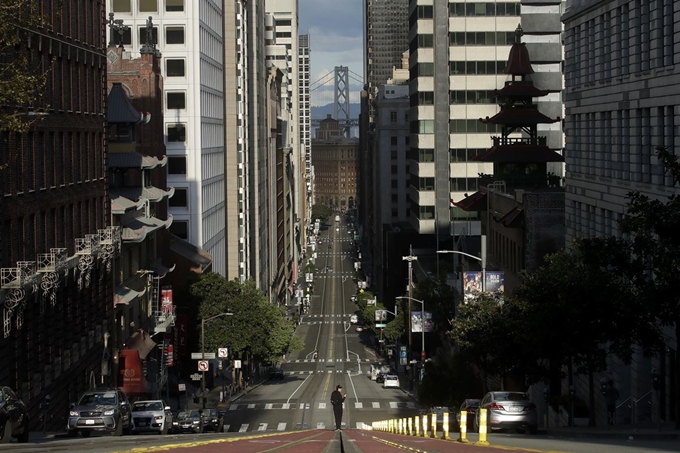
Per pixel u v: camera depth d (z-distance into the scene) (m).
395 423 56.66
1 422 34.69
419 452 27.03
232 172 166.12
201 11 134.88
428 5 174.12
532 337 53.53
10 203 52.97
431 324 123.00
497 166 107.31
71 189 66.56
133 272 92.44
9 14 38.09
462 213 171.88
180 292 117.56
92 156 73.12
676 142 54.28
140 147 106.81
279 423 94.81
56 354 62.78
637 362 58.84
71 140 66.88
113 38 115.81
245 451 27.39
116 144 93.12
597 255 42.72
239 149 172.12
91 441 38.16
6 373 52.06
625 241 44.31
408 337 148.75
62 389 63.84
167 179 132.62
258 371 159.38
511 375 60.00
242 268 173.75
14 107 52.12
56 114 62.72
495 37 167.00
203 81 136.38
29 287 54.28
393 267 186.50
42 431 57.25
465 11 167.25
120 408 48.97
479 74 168.25
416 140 180.38
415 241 181.38
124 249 87.81
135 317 91.75
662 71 56.09
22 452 28.39
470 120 169.38
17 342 53.97
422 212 176.00
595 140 71.00
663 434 36.91
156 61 111.12
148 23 111.56
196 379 111.38
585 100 73.12
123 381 81.62
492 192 107.62
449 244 173.12
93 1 73.12
